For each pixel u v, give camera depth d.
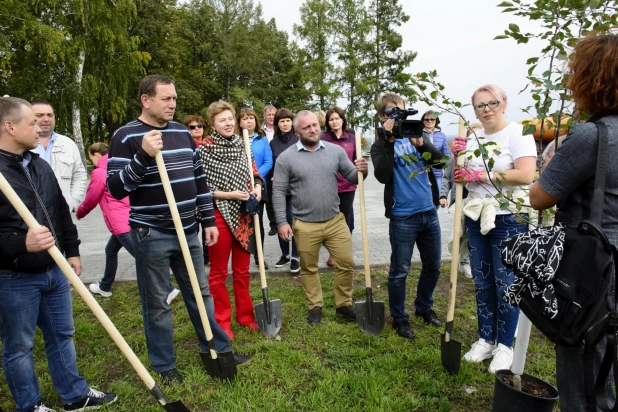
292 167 3.89
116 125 27.47
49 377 3.13
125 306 4.52
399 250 3.61
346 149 5.34
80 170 4.57
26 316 2.49
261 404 2.76
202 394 2.87
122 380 3.10
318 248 3.98
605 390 1.71
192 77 34.03
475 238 3.23
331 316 4.13
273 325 3.74
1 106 2.34
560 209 1.82
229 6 36.88
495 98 2.98
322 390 2.88
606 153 1.60
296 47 38.12
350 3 33.50
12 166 2.40
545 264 1.62
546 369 3.13
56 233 2.66
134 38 21.55
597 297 1.53
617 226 1.64
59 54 18.69
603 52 1.62
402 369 3.09
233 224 3.62
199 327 3.18
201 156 3.63
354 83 33.34
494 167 3.02
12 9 17.66
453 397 2.80
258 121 5.70
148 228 2.84
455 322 3.96
